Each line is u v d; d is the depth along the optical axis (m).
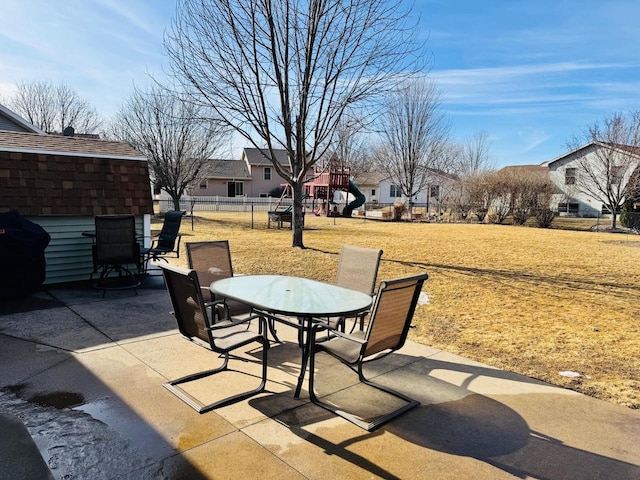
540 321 5.03
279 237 13.35
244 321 3.11
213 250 4.45
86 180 6.49
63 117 32.69
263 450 2.34
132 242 5.96
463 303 5.79
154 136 20.53
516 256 10.20
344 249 4.46
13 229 5.18
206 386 3.12
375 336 2.76
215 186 36.53
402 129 25.50
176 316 3.10
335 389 3.16
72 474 2.08
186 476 2.10
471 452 2.38
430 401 3.00
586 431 2.63
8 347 3.79
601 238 15.08
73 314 4.88
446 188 30.73
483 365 3.68
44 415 2.65
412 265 8.64
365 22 9.00
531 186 21.86
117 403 2.82
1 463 2.16
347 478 2.12
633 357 3.90
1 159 5.76
